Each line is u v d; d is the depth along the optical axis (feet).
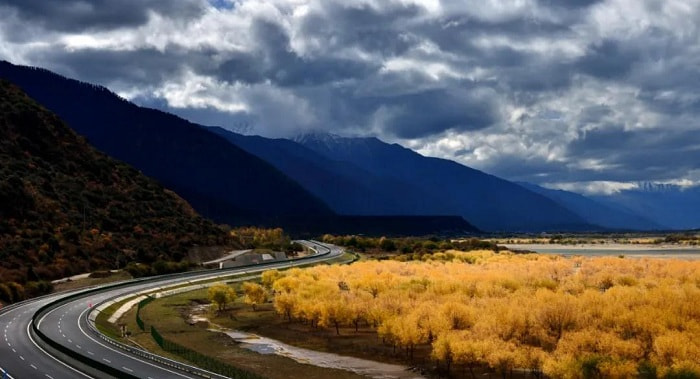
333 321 359.87
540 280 435.53
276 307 390.42
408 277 459.32
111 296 431.43
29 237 501.15
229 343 325.42
